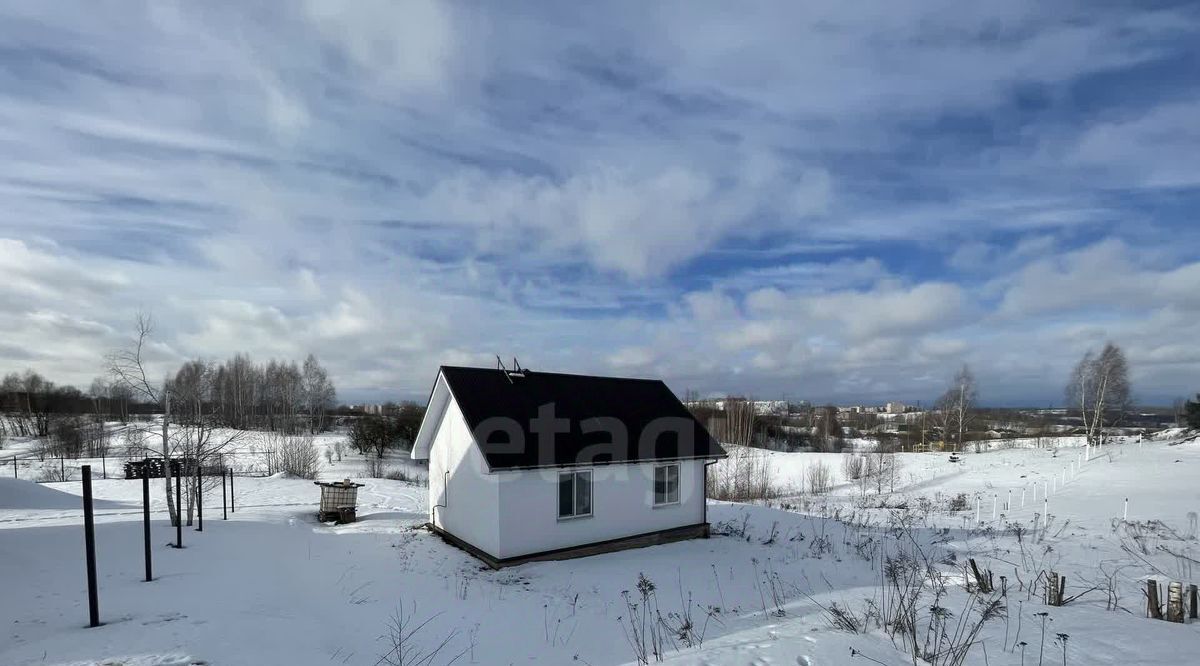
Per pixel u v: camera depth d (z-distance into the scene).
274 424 61.97
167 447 14.41
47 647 6.02
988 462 38.41
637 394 17.42
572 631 8.55
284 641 6.77
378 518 18.03
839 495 29.98
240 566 10.68
